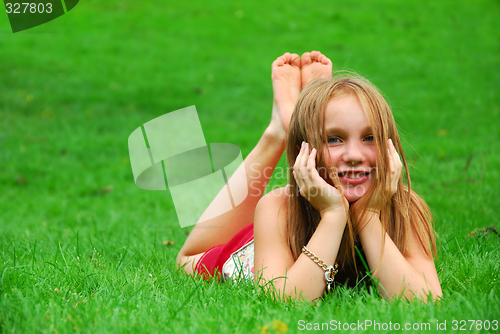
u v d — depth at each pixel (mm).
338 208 1920
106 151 8023
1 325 1661
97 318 1703
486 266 2303
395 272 1904
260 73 11398
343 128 1909
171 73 11391
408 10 15234
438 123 8398
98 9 15047
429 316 1676
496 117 8539
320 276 1896
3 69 10805
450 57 11875
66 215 5391
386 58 11867
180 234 3916
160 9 15266
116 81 10883
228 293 1984
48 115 9258
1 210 5477
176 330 1601
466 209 3980
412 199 2164
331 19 14617
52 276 2258
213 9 15320
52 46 12352
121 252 2930
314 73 2904
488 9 15109
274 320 1607
